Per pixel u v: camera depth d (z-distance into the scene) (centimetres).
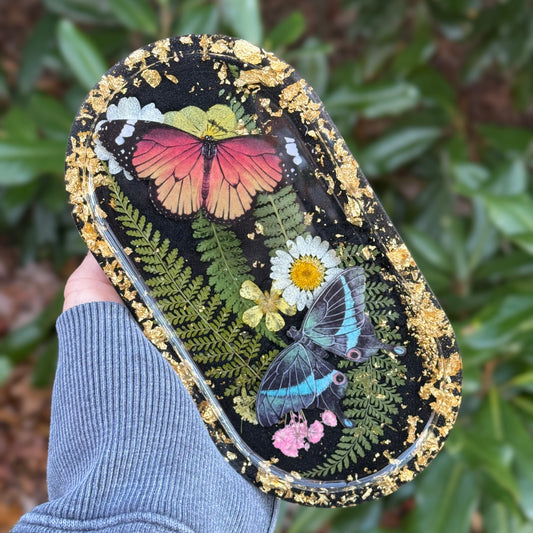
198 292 33
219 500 32
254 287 33
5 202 89
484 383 76
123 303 33
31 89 92
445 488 69
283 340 33
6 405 101
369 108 80
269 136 31
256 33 71
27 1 132
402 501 78
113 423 31
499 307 67
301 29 73
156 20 79
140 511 28
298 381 33
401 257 31
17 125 76
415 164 100
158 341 33
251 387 34
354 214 31
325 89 83
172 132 31
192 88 31
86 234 32
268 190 31
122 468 30
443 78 97
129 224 32
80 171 31
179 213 32
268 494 35
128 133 31
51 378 86
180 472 30
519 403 76
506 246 86
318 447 34
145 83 31
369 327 32
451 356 32
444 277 79
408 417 33
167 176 31
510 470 66
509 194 74
